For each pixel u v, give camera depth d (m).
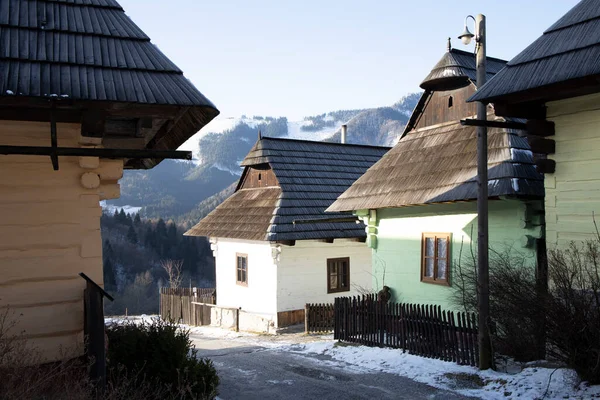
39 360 5.50
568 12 8.05
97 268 5.89
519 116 8.12
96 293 5.48
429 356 10.15
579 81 6.90
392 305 11.16
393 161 13.69
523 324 8.27
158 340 6.73
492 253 10.60
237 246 18.98
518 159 10.16
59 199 5.79
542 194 9.59
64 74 5.16
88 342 5.40
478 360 9.09
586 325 6.77
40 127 5.69
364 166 21.66
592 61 6.77
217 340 15.42
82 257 5.84
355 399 8.01
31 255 5.67
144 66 5.63
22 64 5.09
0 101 4.88
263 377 9.56
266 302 17.31
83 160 5.80
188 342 7.60
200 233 20.33
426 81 13.20
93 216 5.90
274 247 16.81
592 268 7.32
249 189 20.72
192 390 6.60
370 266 18.67
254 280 18.00
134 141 6.25
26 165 5.68
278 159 19.31
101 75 5.32
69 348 5.74
